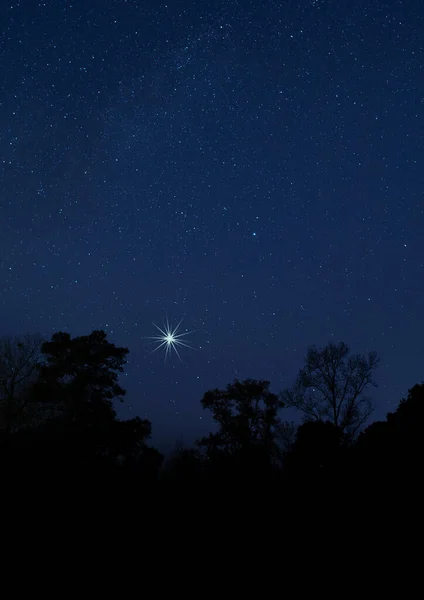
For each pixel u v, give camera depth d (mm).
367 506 15547
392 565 10906
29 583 9438
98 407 31109
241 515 16094
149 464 28141
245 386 36344
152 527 14273
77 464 22109
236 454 30078
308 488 19656
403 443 21281
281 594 9453
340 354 34125
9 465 19250
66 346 32562
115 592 9352
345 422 32500
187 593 9438
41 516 13969
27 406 34375
